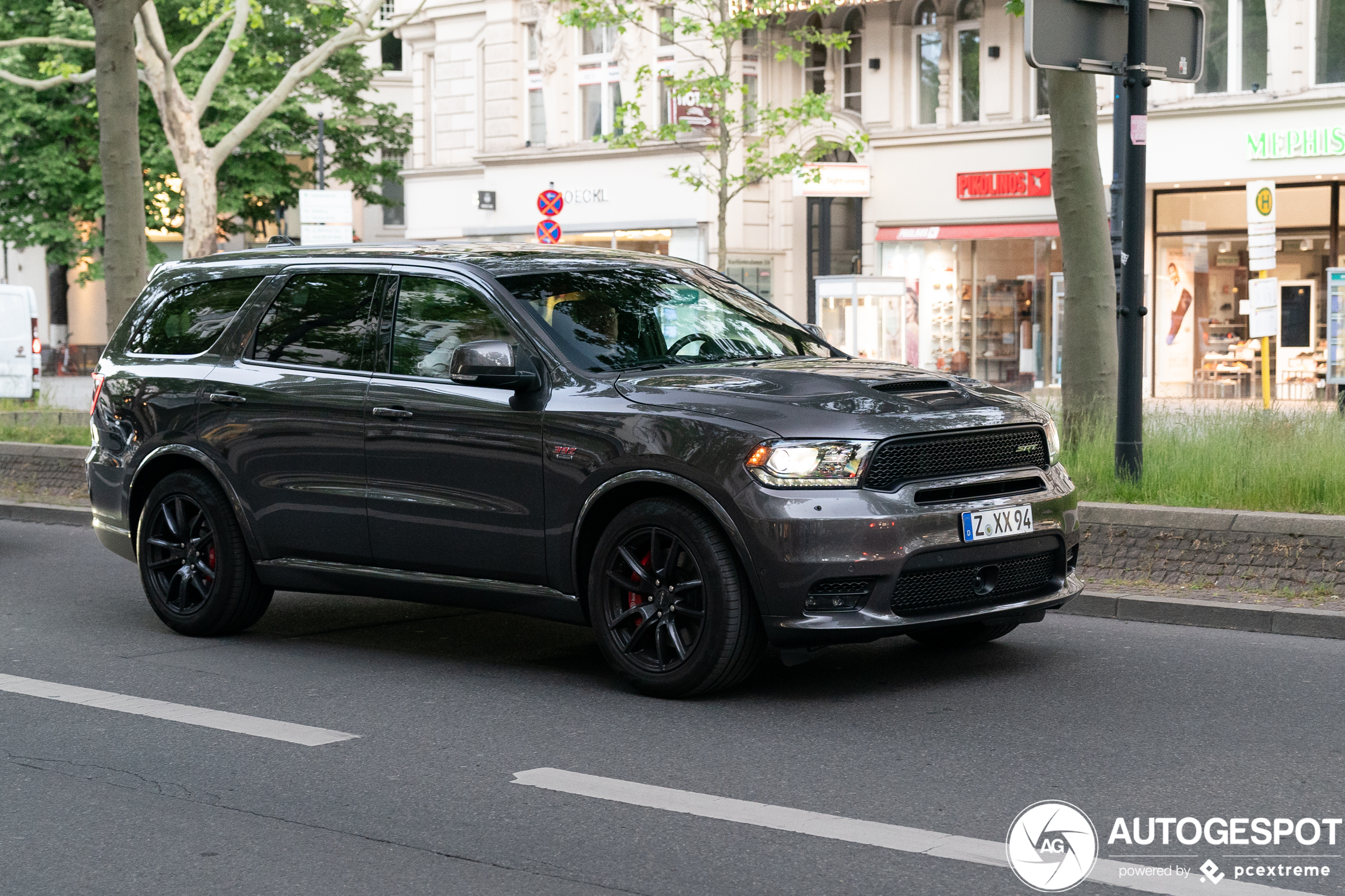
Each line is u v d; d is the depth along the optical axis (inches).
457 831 186.7
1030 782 202.7
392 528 285.1
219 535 313.4
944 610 247.6
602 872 171.2
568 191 1327.5
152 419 325.4
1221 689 255.1
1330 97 978.1
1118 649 290.2
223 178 1508.4
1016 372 1130.7
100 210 1515.7
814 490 238.2
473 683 272.8
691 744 226.4
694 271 309.7
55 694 266.1
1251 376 1055.0
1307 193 1026.1
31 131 1493.6
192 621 319.6
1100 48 374.0
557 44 1328.7
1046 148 1093.8
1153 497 368.2
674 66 1248.8
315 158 1625.2
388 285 296.4
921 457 244.5
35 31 1483.8
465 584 278.2
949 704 247.8
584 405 260.7
